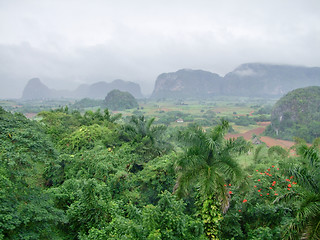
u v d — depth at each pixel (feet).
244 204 22.97
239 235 21.02
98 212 19.20
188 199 26.37
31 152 25.70
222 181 19.94
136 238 14.96
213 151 21.63
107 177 26.58
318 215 13.73
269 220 21.04
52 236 16.12
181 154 22.48
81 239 16.52
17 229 13.89
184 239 17.17
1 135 28.19
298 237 14.33
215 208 20.21
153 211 16.89
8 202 14.43
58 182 27.48
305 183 16.58
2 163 17.43
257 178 26.73
